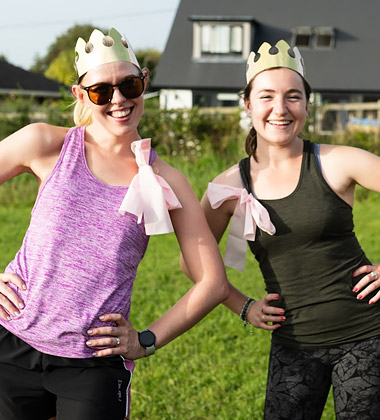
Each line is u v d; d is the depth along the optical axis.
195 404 4.12
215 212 3.02
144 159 2.61
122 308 2.53
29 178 12.65
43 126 2.65
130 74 2.60
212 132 14.92
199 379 4.45
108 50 2.58
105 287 2.48
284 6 32.69
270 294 2.86
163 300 6.15
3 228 9.72
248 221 2.83
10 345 2.54
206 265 2.68
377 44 31.19
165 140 14.44
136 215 2.50
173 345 5.02
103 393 2.46
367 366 2.69
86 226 2.49
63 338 2.46
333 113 15.35
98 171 2.60
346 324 2.73
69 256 2.47
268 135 2.81
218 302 2.70
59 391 2.48
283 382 2.81
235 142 13.95
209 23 30.97
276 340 2.89
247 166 2.94
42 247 2.48
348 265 2.76
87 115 2.74
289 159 2.85
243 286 6.50
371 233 8.75
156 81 30.88
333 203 2.75
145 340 2.59
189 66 31.09
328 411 3.97
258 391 4.23
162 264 7.55
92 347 2.47
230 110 16.44
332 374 2.78
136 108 2.64
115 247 2.49
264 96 2.82
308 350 2.79
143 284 6.70
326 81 30.28
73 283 2.46
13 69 35.88
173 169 2.74
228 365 4.64
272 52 2.83
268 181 2.86
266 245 2.82
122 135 2.62
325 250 2.74
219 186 2.93
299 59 2.88
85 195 2.53
